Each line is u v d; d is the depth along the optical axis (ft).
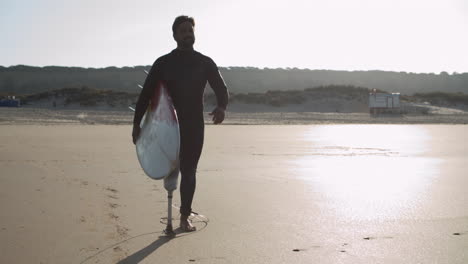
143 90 10.98
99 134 49.21
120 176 19.16
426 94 207.62
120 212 12.47
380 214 12.17
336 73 415.03
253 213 12.34
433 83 417.28
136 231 10.51
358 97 183.42
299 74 403.54
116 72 370.32
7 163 23.35
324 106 174.91
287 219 11.63
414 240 9.67
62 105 166.30
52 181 17.53
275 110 169.37
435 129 67.77
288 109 171.42
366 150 33.32
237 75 389.39
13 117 86.89
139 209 12.85
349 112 167.12
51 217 11.73
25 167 21.83
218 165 23.54
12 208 12.67
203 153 30.19
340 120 103.04
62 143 37.09
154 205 13.42
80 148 32.73
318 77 404.98
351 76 414.41
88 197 14.44
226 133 55.01
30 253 8.85
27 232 10.30
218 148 34.17
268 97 181.27
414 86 411.13
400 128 70.69
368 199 14.28
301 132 58.13
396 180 18.42
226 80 374.84
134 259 8.52
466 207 13.01
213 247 9.25
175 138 9.98
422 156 28.99
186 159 10.78
